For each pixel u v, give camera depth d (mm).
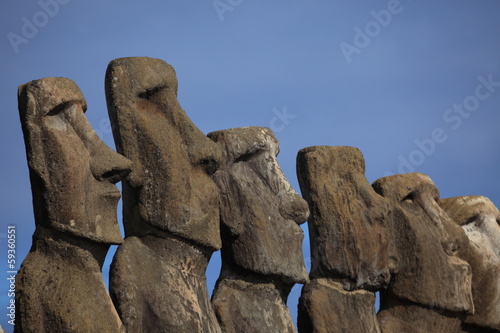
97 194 21266
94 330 20281
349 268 27875
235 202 25922
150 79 23438
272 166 26828
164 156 23000
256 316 25578
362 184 28922
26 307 20281
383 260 28641
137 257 22500
